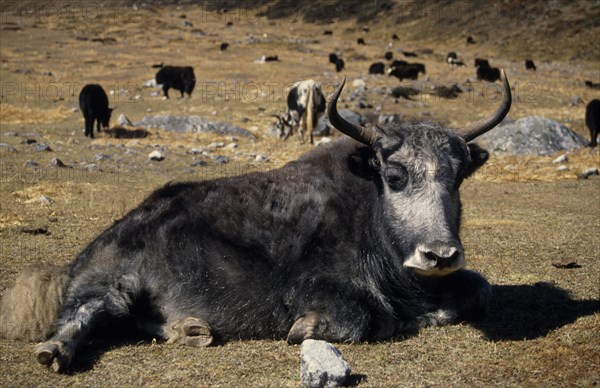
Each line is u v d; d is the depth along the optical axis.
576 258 8.70
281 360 5.40
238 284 5.91
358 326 5.79
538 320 6.32
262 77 40.81
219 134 23.11
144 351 5.62
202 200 6.16
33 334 5.76
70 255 8.45
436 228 5.50
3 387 4.88
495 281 7.71
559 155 19.59
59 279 5.87
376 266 6.01
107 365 5.31
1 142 18.94
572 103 31.48
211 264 5.91
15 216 10.57
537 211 12.35
